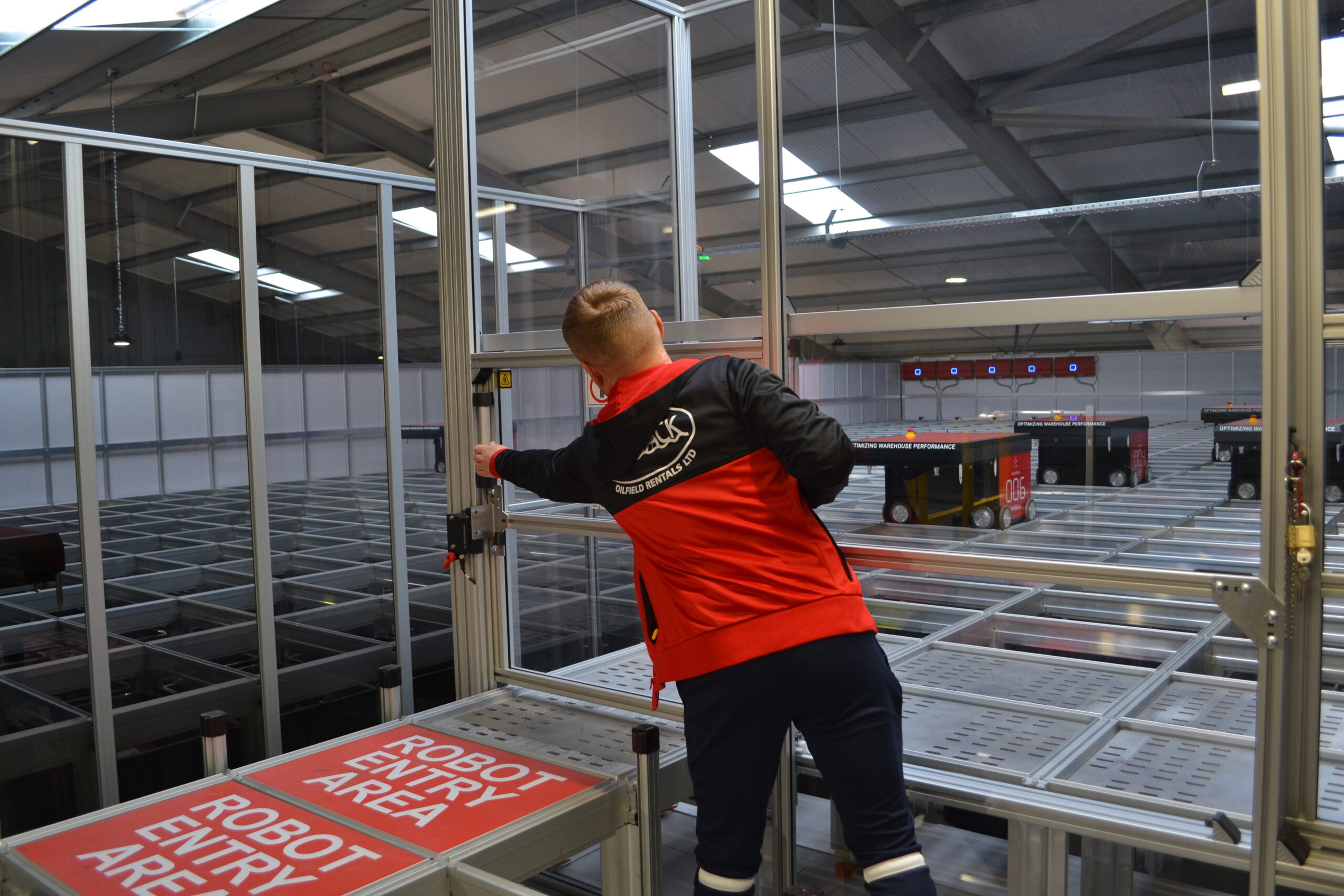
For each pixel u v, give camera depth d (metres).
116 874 1.67
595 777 2.06
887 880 1.55
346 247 4.04
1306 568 1.56
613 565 3.49
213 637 3.70
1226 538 1.85
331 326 4.02
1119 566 1.71
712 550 1.61
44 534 3.22
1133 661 2.97
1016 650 3.25
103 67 4.99
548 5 2.92
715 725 1.61
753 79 2.85
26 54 4.66
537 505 3.16
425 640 4.41
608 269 3.21
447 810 1.90
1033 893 1.93
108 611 3.42
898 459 2.35
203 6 4.88
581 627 3.40
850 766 1.58
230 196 3.68
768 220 2.12
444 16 2.64
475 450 2.15
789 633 1.56
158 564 3.56
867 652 1.59
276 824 1.86
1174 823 1.75
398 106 6.03
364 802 1.96
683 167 3.02
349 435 4.10
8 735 3.15
